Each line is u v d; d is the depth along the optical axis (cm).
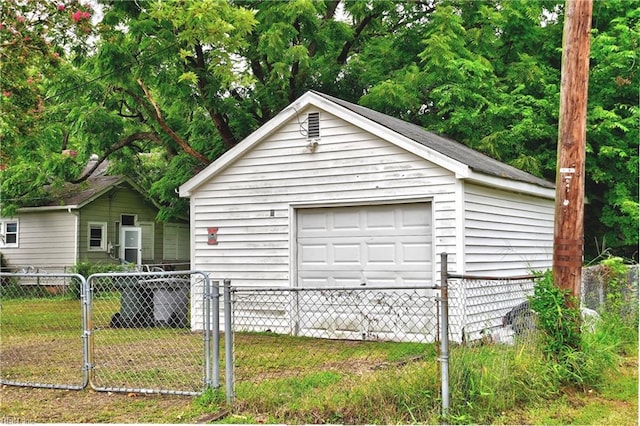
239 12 1492
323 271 1120
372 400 580
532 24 1880
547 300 696
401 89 1686
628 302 1029
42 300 1680
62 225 2317
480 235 1043
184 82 1609
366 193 1076
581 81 720
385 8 1911
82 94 1833
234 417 576
